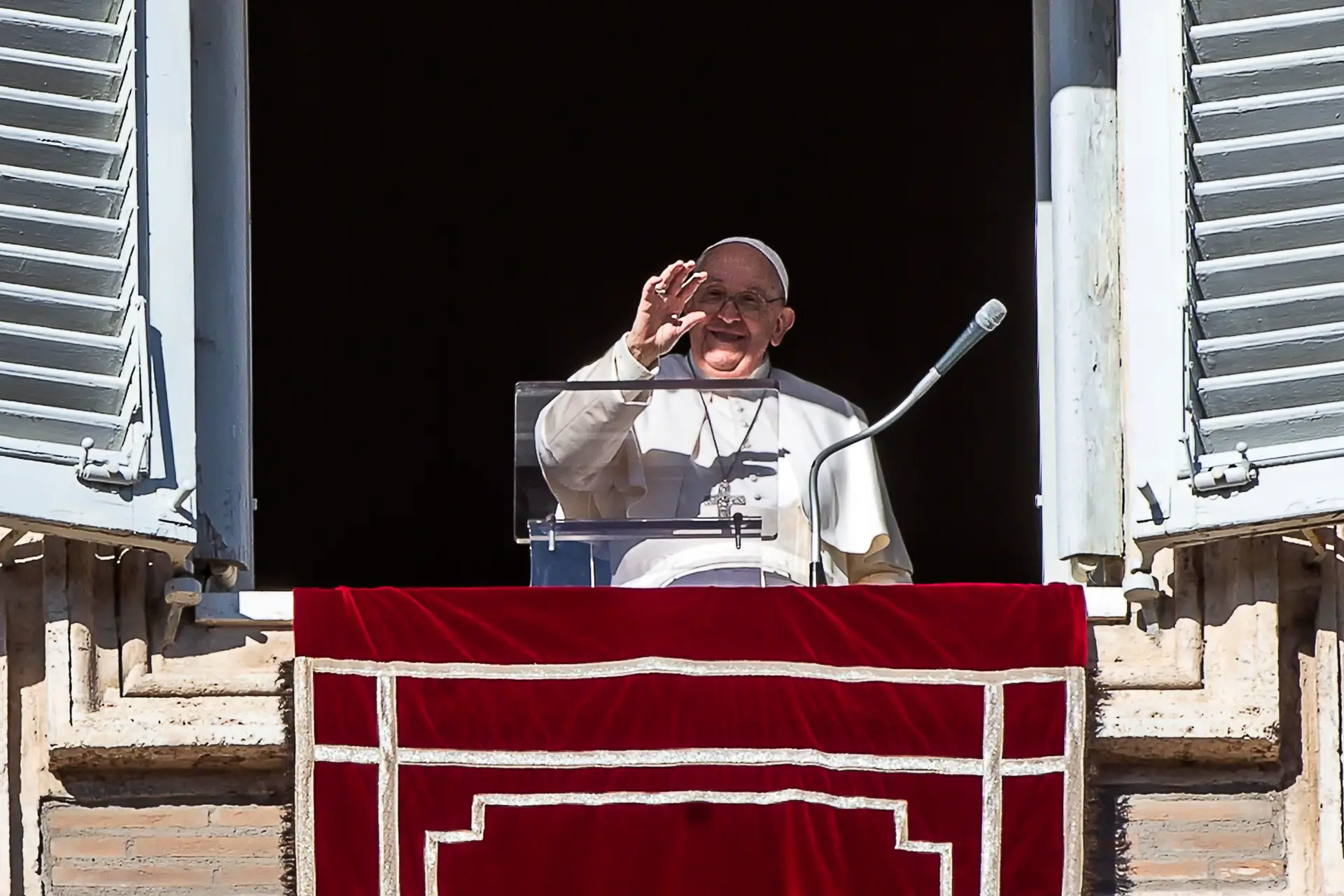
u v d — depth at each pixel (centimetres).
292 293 3634
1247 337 2106
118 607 2136
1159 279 2128
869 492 2430
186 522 2077
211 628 2147
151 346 2092
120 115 2117
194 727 2102
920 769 2050
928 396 3659
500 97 3578
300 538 3653
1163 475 2106
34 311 2072
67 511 2041
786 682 2058
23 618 2139
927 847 2042
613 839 2042
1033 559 3656
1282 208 2123
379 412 3656
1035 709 2059
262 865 2119
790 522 2380
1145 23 2166
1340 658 2153
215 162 2247
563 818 2044
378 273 3641
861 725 2055
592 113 3597
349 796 2048
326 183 3597
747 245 2497
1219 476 2080
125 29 2131
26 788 2117
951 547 3659
